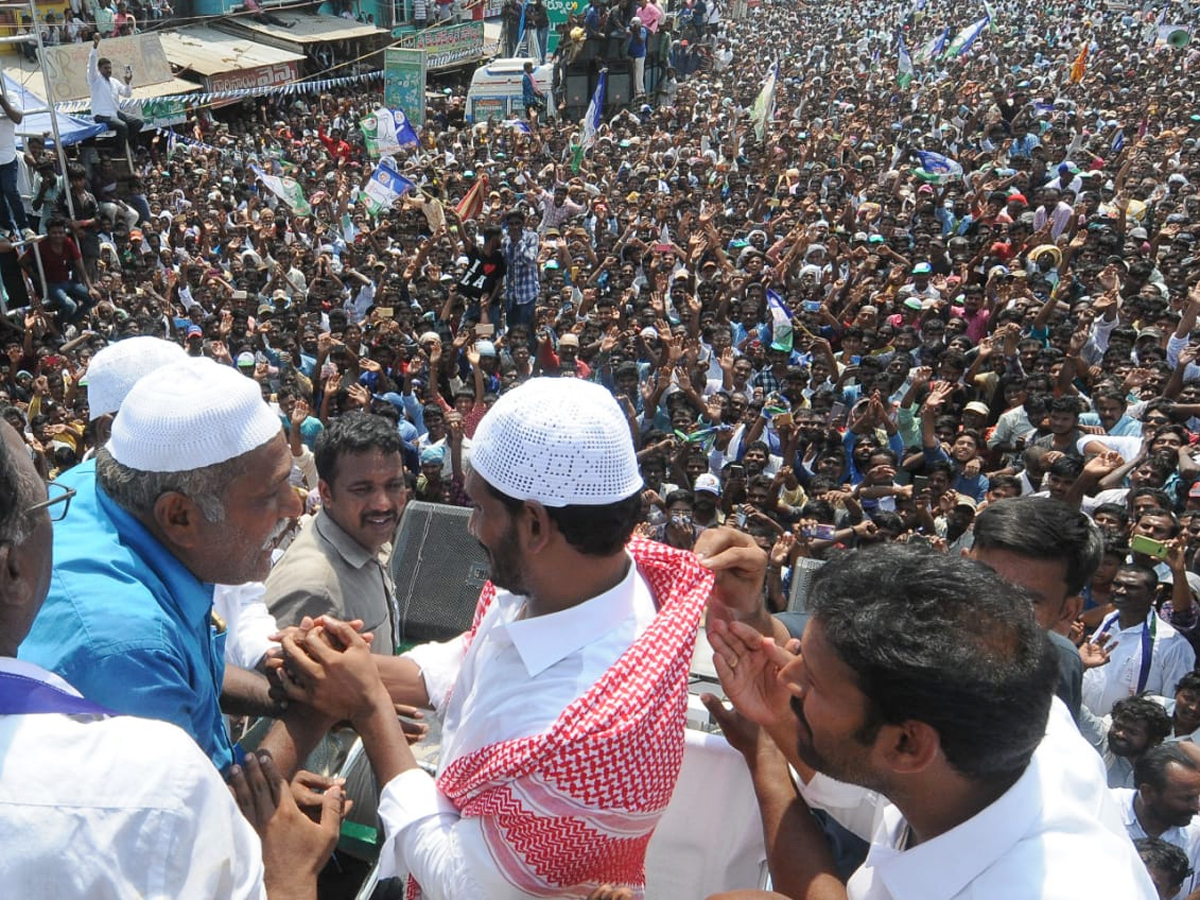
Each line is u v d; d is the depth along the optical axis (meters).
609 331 10.85
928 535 7.50
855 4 48.50
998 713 1.32
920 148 22.14
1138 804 4.07
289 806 1.79
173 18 26.11
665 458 8.21
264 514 1.96
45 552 1.31
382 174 17.00
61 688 1.30
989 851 1.42
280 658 1.99
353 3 30.92
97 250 13.63
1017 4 46.59
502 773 1.54
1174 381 9.16
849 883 1.69
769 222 16.55
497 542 1.67
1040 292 12.38
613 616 1.69
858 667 1.37
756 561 2.00
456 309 12.73
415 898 1.95
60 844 1.16
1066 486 7.18
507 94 28.34
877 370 9.82
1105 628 5.69
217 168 20.19
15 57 18.86
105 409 2.97
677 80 33.50
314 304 12.49
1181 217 15.67
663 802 1.65
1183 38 37.19
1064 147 21.84
